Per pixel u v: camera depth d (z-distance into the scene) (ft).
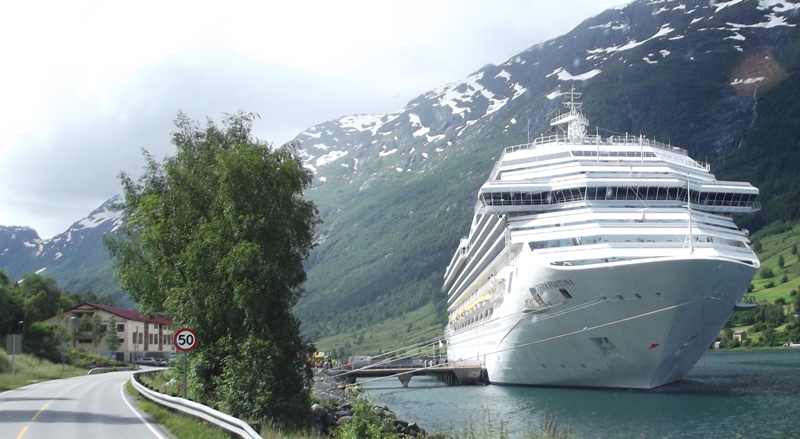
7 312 360.28
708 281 180.75
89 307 441.27
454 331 401.90
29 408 118.52
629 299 185.37
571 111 273.54
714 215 215.72
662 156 237.04
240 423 71.97
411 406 231.09
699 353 213.05
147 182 180.86
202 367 131.85
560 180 216.54
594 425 165.37
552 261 194.29
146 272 170.30
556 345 209.46
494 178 252.42
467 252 337.52
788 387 253.44
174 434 83.25
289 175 133.39
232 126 165.89
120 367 359.46
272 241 128.77
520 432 155.94
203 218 146.30
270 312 126.52
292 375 120.57
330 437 110.63
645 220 201.05
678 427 162.30
